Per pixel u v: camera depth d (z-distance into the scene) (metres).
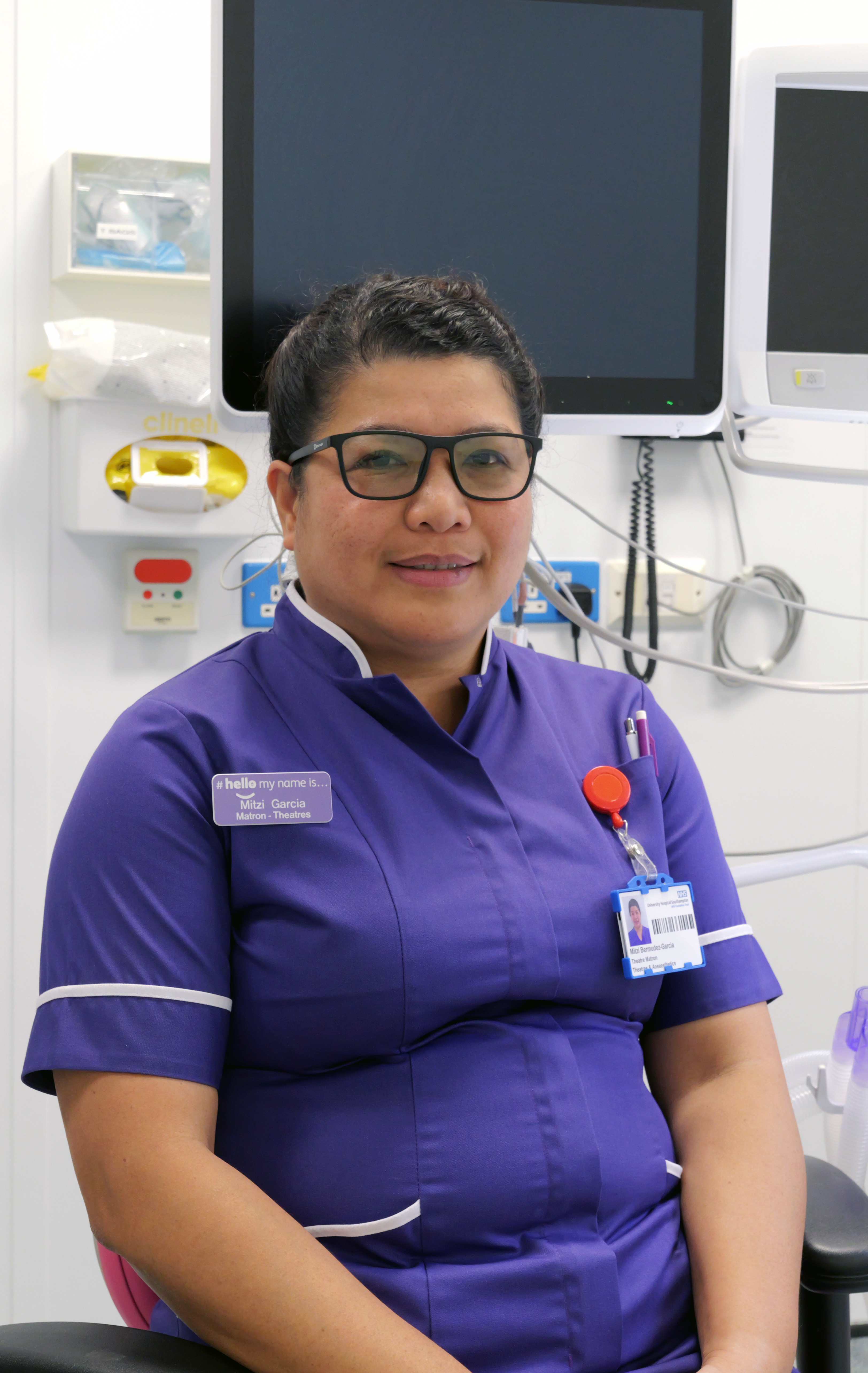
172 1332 0.95
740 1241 0.93
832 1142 1.31
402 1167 0.89
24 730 1.66
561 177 1.38
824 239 1.48
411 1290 0.86
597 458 1.91
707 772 2.02
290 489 1.05
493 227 1.36
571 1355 0.88
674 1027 1.08
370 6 1.31
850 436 2.04
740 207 1.46
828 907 2.11
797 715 2.06
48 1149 1.68
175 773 0.94
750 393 1.47
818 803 2.09
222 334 1.29
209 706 0.98
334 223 1.31
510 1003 0.96
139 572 1.67
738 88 1.46
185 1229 0.81
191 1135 0.85
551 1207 0.91
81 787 0.96
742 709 2.03
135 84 1.67
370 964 0.90
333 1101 0.91
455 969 0.92
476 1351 0.86
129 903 0.90
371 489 0.95
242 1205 0.81
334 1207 0.89
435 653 1.01
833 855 1.51
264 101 1.28
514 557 0.99
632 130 1.40
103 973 0.88
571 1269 0.89
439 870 0.94
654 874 1.03
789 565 2.03
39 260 1.63
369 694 0.99
